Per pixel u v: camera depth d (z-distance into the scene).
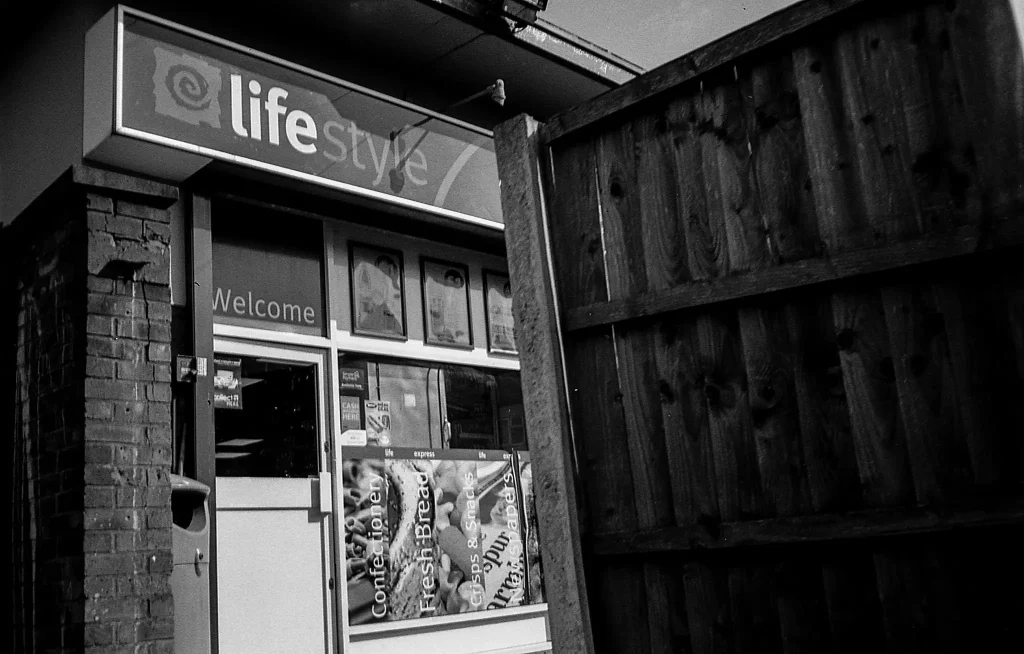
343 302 5.26
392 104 5.21
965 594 2.15
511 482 5.94
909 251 2.27
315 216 5.10
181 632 3.86
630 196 2.80
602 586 2.71
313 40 5.09
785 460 2.45
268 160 4.50
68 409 3.77
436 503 5.48
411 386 5.55
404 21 5.01
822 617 2.35
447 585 5.42
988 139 2.21
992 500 2.12
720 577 2.52
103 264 3.88
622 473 2.72
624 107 2.81
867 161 2.39
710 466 2.57
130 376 3.86
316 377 5.05
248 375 4.74
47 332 4.00
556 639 2.67
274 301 4.92
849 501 2.34
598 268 2.84
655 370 2.70
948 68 2.29
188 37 4.27
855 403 2.35
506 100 6.11
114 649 3.55
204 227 4.49
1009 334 2.16
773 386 2.49
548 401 2.78
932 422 2.24
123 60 3.99
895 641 2.23
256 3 4.72
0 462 4.10
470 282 6.02
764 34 2.55
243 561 4.51
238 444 4.62
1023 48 2.17
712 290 2.57
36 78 4.52
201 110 4.25
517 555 5.85
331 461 5.01
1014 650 2.08
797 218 2.49
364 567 5.04
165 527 3.82
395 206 5.16
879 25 2.40
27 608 3.82
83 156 4.05
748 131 2.60
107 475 3.69
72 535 3.62
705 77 2.68
